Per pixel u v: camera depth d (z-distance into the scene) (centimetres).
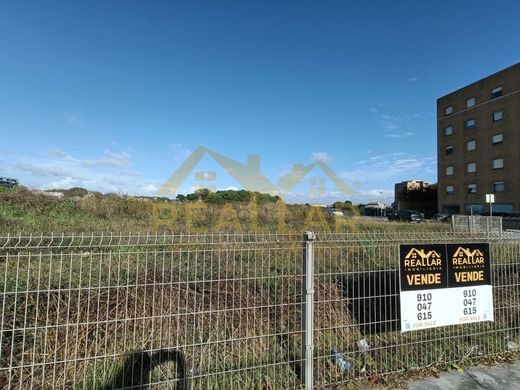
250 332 352
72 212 1009
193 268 357
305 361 309
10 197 984
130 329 325
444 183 4806
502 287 426
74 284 327
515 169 3816
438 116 4931
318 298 380
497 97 4044
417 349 381
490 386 328
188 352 320
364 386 322
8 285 304
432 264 360
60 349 301
